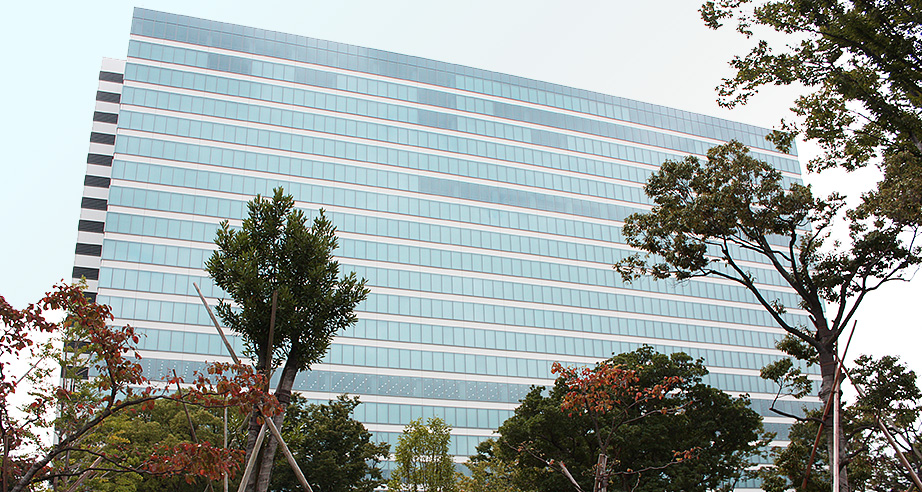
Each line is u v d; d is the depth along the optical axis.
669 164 31.84
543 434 39.22
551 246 93.12
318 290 23.16
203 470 10.82
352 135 88.44
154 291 72.94
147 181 77.06
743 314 98.94
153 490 35.34
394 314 82.06
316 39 91.50
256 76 86.44
